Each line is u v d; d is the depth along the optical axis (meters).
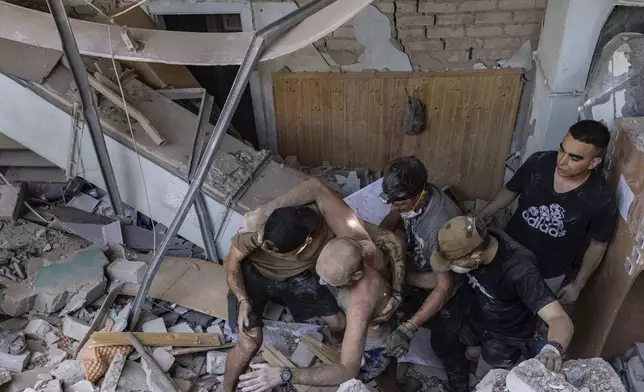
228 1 4.34
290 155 5.06
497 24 4.26
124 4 4.43
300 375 2.53
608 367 2.05
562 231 3.08
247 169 3.96
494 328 3.00
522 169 3.21
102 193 4.62
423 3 4.20
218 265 3.99
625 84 3.40
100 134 3.74
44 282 3.66
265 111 4.87
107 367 3.36
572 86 3.79
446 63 4.50
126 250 4.05
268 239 2.66
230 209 3.81
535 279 2.64
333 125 4.85
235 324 3.46
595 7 3.44
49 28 3.34
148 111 4.09
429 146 4.88
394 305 2.80
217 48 3.15
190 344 3.52
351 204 4.04
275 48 2.87
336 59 4.54
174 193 3.93
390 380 3.53
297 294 3.05
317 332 3.63
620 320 3.20
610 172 3.10
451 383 3.67
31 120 3.97
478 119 4.68
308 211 2.76
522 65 4.44
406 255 3.15
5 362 3.30
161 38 3.23
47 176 4.54
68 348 3.47
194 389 3.39
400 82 4.55
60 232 4.19
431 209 2.99
